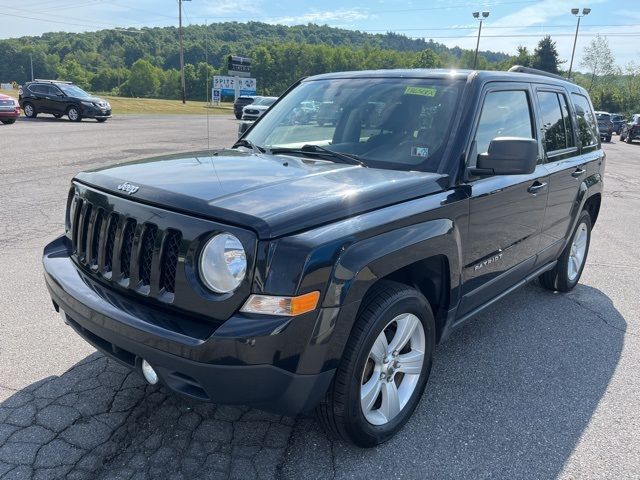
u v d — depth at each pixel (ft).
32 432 9.21
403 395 9.75
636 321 15.47
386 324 8.63
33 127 71.92
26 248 19.47
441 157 10.33
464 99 11.00
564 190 14.66
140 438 9.20
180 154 11.61
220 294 7.43
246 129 14.20
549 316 15.61
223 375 7.18
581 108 16.81
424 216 9.11
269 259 7.22
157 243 7.91
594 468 9.04
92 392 10.46
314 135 12.13
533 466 9.02
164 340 7.39
